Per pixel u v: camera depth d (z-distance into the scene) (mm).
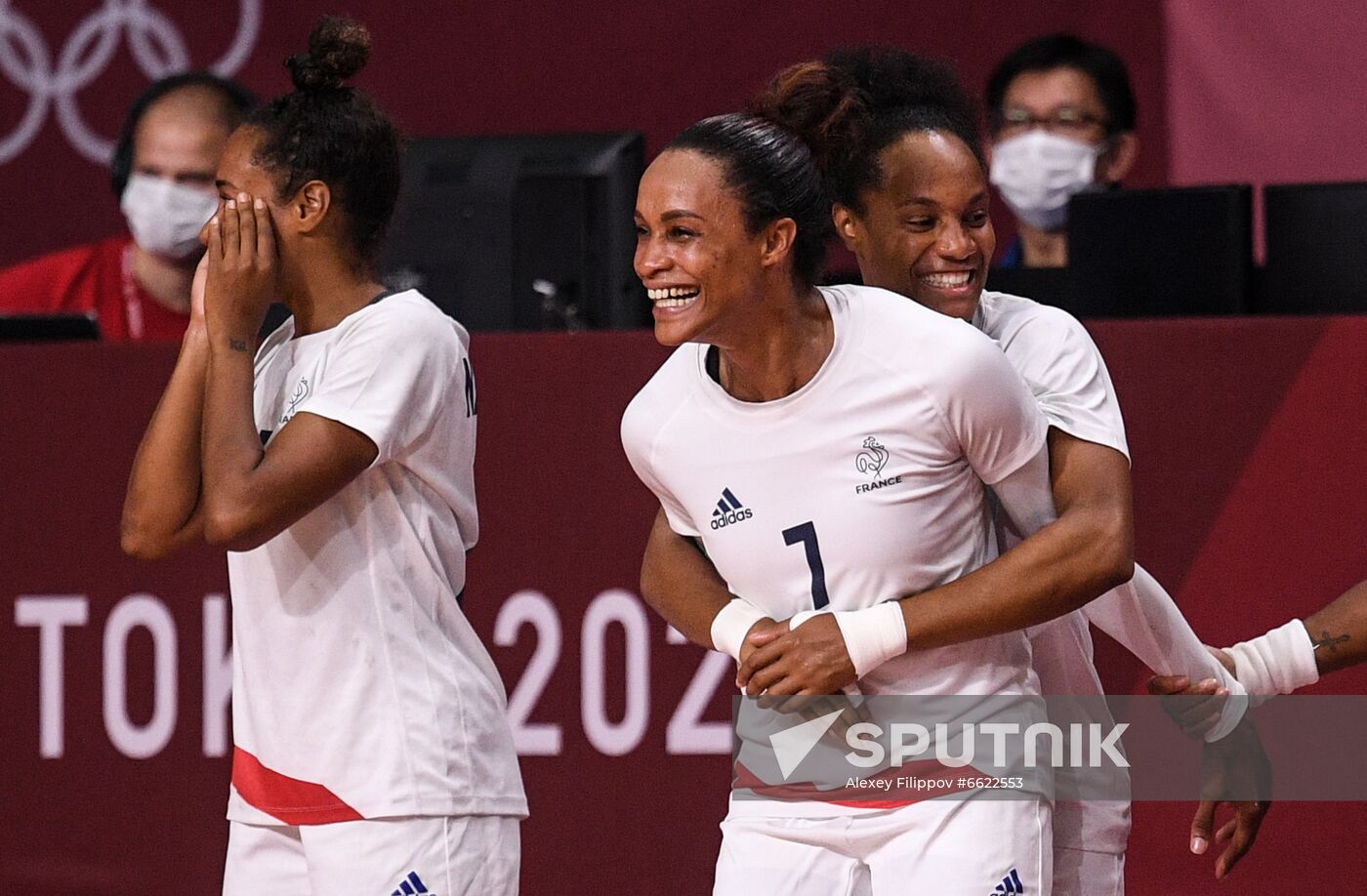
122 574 12023
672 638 11469
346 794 8578
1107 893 9352
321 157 8805
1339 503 10703
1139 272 12570
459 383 9055
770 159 8039
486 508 11680
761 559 8406
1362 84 19672
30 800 12117
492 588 11680
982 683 8398
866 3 20594
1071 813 9258
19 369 12125
